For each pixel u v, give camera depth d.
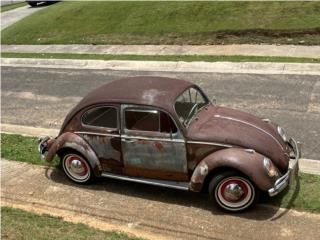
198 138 7.37
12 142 10.88
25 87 15.62
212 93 13.02
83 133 8.28
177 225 7.30
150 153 7.75
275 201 7.61
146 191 8.34
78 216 7.78
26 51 20.73
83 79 15.73
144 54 17.75
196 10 20.77
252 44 17.22
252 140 7.32
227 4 20.66
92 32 21.55
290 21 17.95
